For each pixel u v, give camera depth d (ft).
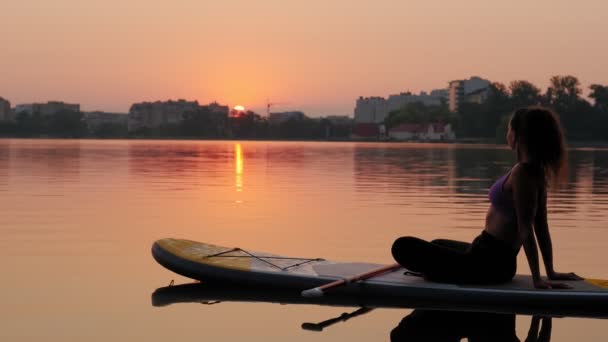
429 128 366.02
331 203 31.14
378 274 14.10
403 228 23.08
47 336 11.08
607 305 12.66
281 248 19.25
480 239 13.30
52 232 21.52
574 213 27.91
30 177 46.47
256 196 34.27
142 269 16.17
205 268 14.62
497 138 284.41
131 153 106.32
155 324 11.81
